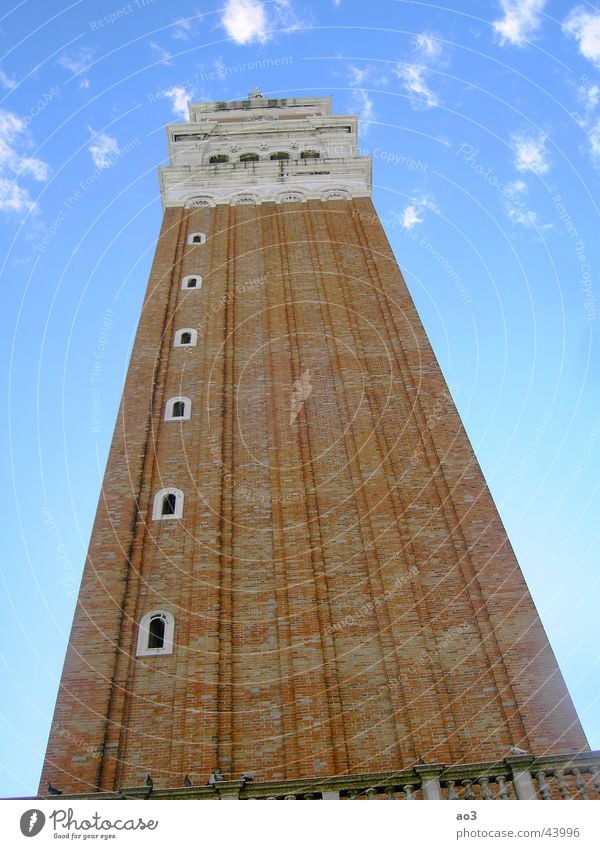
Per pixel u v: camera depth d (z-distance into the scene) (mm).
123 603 27938
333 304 42906
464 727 24547
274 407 36281
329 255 47781
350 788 22219
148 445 34250
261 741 24234
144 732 24375
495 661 26125
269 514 31328
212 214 53719
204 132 65625
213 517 31109
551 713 24766
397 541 30156
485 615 27453
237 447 34250
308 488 32312
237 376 38188
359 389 37062
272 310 42688
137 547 29922
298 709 24953
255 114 72562
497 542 29734
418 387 36969
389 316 41719
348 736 24391
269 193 56000
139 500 31797
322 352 39469
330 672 25984
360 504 31609
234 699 25234
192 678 25656
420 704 25125
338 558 29625
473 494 31609
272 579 28875
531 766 22438
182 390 37250
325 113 73750
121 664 26141
